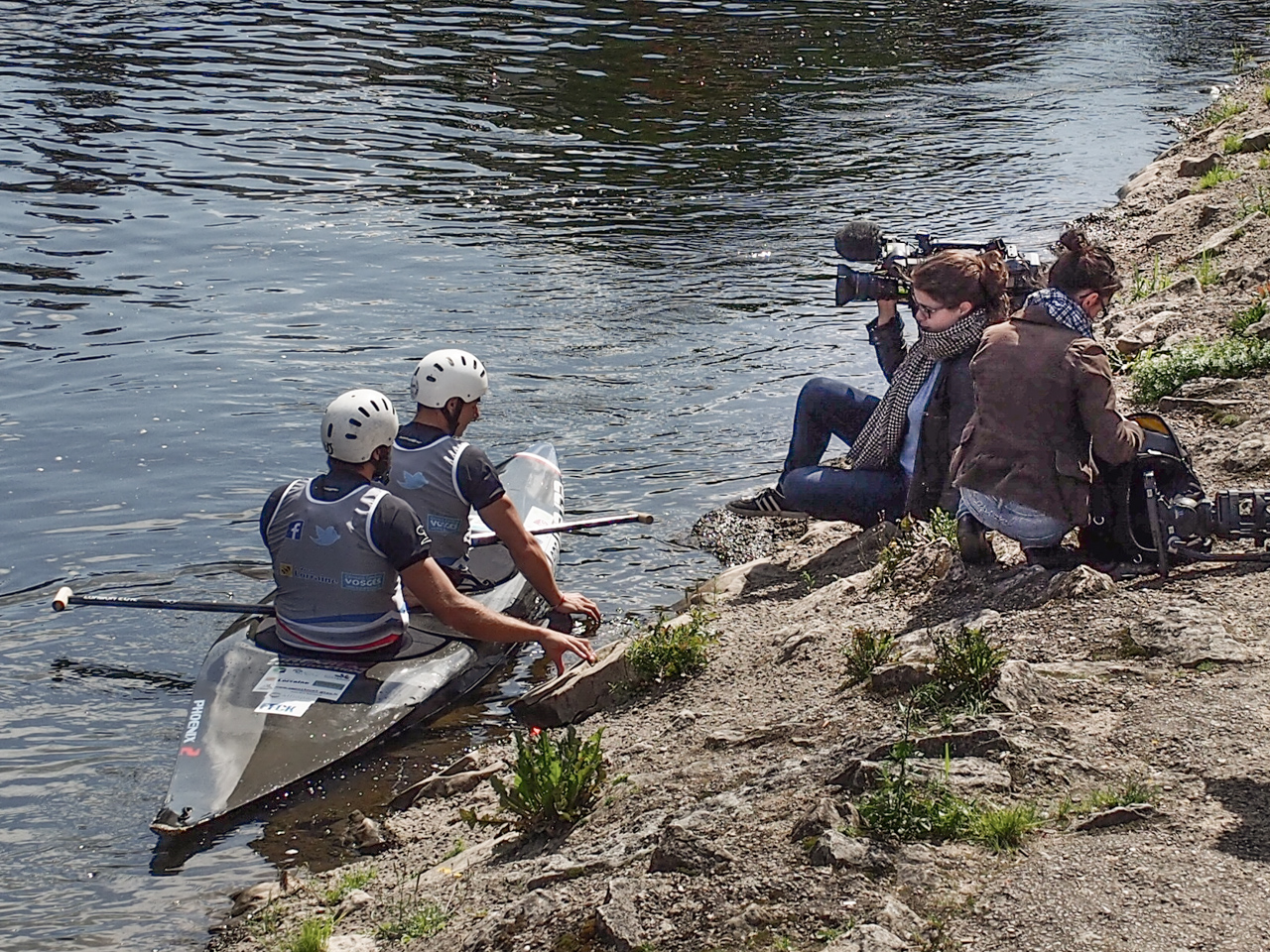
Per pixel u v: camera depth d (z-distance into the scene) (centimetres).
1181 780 457
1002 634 588
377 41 2652
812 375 1202
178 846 596
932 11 3112
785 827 457
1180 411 871
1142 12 3119
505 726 702
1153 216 1500
